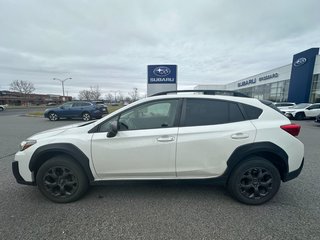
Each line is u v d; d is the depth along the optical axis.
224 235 2.36
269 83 31.33
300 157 3.10
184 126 3.03
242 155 2.96
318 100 22.08
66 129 3.25
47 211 2.87
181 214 2.79
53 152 3.07
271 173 3.00
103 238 2.33
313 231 2.42
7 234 2.38
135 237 2.34
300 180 3.91
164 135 2.97
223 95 3.23
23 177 3.10
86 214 2.80
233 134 2.96
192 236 2.35
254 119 3.09
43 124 13.45
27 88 78.94
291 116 17.27
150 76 15.03
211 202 3.11
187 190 3.51
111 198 3.24
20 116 21.27
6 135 9.00
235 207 2.97
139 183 3.10
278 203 3.08
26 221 2.63
